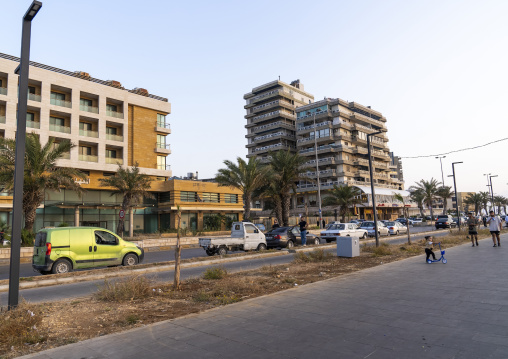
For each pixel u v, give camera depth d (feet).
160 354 13.71
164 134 169.78
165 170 163.32
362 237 90.02
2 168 75.00
